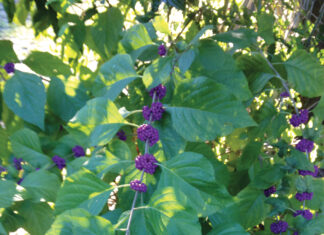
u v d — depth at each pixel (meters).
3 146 0.56
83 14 0.61
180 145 0.39
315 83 0.48
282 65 0.52
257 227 0.73
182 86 0.38
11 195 0.45
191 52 0.41
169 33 0.49
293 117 0.47
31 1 0.62
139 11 0.70
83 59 0.71
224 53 0.43
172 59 0.42
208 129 0.37
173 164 0.35
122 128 0.59
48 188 0.47
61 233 0.28
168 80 0.44
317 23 0.72
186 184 0.34
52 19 0.63
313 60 0.47
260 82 0.50
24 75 0.51
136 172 0.38
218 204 0.33
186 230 0.29
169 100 0.44
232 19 0.69
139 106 0.47
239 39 0.43
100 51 0.58
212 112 0.37
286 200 0.50
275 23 0.71
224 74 0.43
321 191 0.54
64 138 0.54
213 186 0.33
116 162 0.38
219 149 0.76
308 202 0.55
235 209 0.42
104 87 0.44
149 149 0.40
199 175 0.34
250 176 0.57
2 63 0.57
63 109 0.54
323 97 0.47
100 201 0.33
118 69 0.43
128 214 0.32
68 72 0.60
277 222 0.50
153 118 0.39
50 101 0.54
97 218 0.28
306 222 0.48
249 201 0.53
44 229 0.52
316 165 0.56
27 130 0.51
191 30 0.65
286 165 0.47
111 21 0.55
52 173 0.48
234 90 0.43
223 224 0.36
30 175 0.48
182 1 0.60
